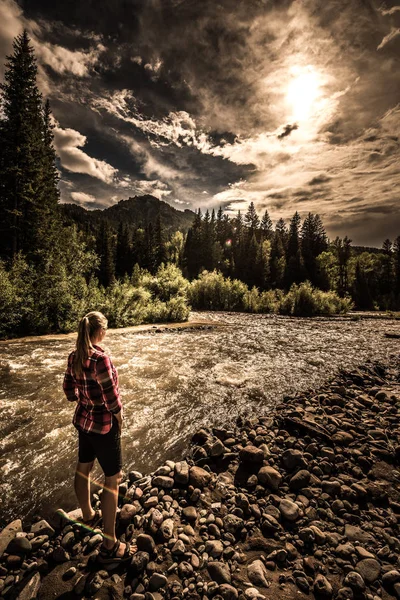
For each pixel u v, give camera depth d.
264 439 4.45
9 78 23.61
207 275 34.69
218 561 2.44
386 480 3.63
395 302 57.75
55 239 24.44
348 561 2.49
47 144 31.78
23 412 5.03
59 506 3.01
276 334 15.31
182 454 4.12
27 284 13.85
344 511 3.08
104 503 2.36
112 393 2.25
